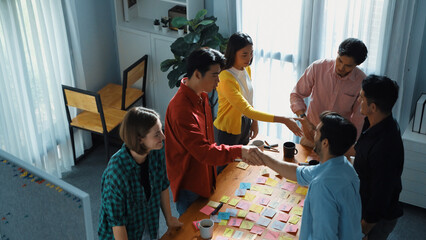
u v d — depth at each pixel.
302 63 4.05
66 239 1.25
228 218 2.40
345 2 3.69
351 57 2.71
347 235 1.93
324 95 3.08
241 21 4.21
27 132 4.11
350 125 1.85
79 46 4.43
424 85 3.80
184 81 2.47
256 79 4.38
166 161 2.59
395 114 3.82
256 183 2.69
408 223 3.71
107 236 2.19
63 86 4.20
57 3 4.07
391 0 3.44
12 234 1.44
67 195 1.18
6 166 1.30
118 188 2.02
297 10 3.93
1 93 3.83
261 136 3.21
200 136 2.37
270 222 2.38
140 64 4.69
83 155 4.76
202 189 2.54
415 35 3.57
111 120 4.49
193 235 2.30
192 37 4.05
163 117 5.14
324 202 1.86
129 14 4.87
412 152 3.58
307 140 3.04
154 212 2.31
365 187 2.37
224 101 3.06
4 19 3.70
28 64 3.98
